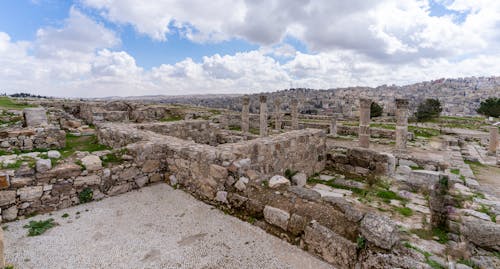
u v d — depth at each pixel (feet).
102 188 18.25
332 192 25.21
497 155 45.19
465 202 17.01
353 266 11.03
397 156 36.50
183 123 39.37
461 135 69.56
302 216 13.16
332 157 34.01
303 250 12.53
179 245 12.82
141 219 15.35
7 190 14.65
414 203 22.33
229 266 11.32
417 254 10.78
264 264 11.47
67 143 33.96
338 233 11.91
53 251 12.16
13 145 27.58
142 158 20.53
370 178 28.22
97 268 11.11
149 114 74.23
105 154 20.01
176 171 20.94
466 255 13.24
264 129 60.29
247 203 15.46
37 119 38.24
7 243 12.63
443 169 32.73
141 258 11.81
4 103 59.93
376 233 10.74
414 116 133.80
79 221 15.02
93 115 53.52
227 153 17.75
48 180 16.07
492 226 13.28
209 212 16.38
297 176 26.84
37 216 15.40
